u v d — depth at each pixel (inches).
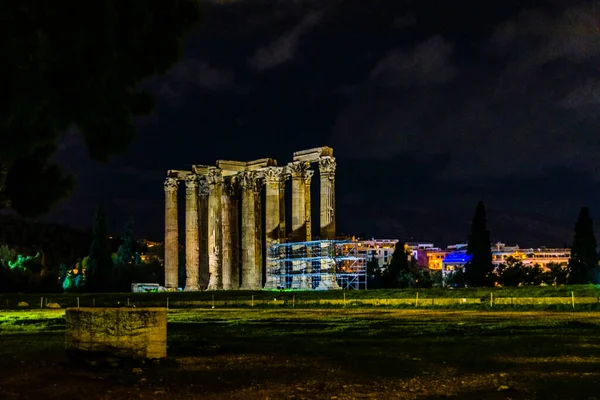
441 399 649.0
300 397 666.2
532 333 1305.4
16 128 957.2
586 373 770.8
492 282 4138.8
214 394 683.4
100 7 936.3
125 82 1053.2
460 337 1245.1
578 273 3929.6
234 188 3991.1
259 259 3799.2
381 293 2640.3
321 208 3442.4
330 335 1326.3
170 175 4116.6
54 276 4781.0
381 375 789.2
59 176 1165.7
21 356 936.9
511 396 647.8
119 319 861.8
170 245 4084.6
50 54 935.7
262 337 1282.0
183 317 1930.4
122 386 722.2
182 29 1093.1
